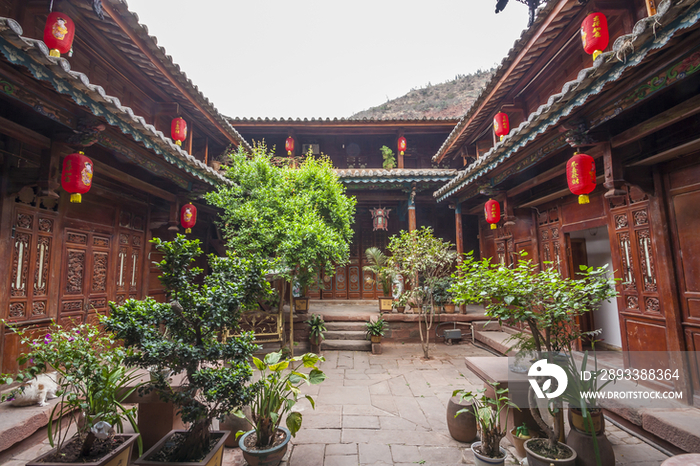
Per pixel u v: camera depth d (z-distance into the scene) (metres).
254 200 7.36
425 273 7.77
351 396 5.12
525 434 3.40
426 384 5.64
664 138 3.98
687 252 3.93
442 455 3.52
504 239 8.69
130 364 2.79
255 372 6.20
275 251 6.79
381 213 10.48
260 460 3.08
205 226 10.22
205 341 2.93
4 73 2.96
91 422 2.81
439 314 8.59
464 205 10.07
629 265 4.73
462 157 11.41
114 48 5.88
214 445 2.93
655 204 4.24
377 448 3.65
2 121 3.56
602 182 5.13
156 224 7.29
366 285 12.15
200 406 2.76
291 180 7.96
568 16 4.98
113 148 4.59
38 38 4.61
